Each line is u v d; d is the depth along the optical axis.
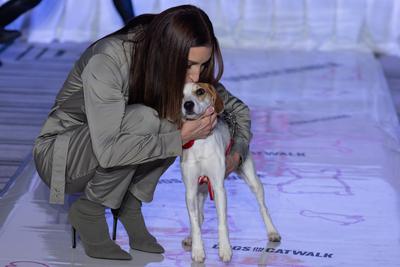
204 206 5.09
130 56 3.88
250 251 4.34
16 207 4.89
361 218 4.91
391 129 7.04
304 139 6.66
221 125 4.22
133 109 3.87
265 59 9.63
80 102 4.00
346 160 6.13
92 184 3.96
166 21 3.70
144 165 4.11
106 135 3.80
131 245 4.32
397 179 5.72
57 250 4.25
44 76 8.48
